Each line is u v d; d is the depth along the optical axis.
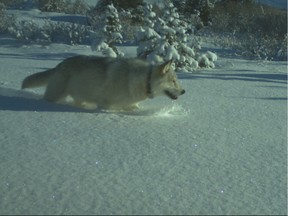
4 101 5.01
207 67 8.89
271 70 9.13
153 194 2.95
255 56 10.94
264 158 3.63
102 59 5.02
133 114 4.82
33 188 2.98
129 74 4.90
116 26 9.82
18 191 2.94
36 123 4.25
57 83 5.10
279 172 3.37
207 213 2.75
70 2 19.47
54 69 5.24
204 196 2.95
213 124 4.52
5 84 5.96
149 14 8.82
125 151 3.63
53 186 3.01
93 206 2.79
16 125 4.17
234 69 8.95
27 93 5.53
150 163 3.42
